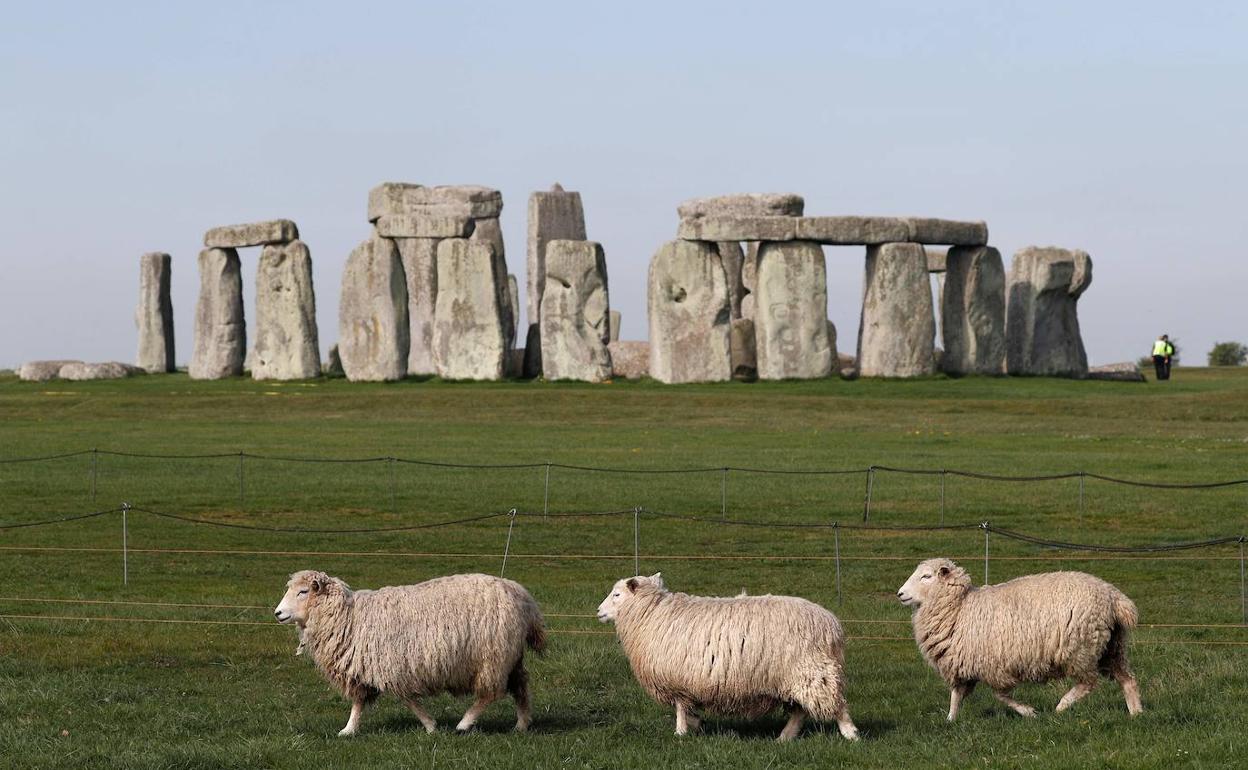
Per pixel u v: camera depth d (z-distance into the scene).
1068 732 16.38
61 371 79.81
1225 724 16.38
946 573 17.77
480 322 72.44
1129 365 79.25
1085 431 51.59
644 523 34.69
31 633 23.16
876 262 70.31
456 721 18.22
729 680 16.50
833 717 16.39
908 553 31.02
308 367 74.62
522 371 75.00
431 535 33.34
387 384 70.50
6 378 81.94
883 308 70.12
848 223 70.00
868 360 70.50
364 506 36.81
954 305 73.00
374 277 72.81
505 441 49.53
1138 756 15.26
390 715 18.55
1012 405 57.56
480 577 17.61
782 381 68.38
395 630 17.16
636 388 65.69
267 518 35.38
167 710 18.59
